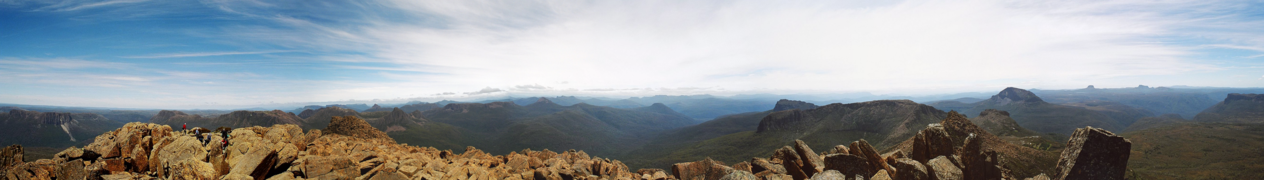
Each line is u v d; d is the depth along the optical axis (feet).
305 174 95.55
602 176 150.61
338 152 125.80
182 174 78.54
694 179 142.31
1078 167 102.17
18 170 75.92
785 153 139.85
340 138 214.69
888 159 126.00
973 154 106.73
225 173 90.07
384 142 203.62
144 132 105.81
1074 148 106.73
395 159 125.18
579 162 167.12
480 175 118.42
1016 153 157.17
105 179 83.56
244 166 88.17
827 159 119.44
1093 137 101.40
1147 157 274.57
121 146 93.81
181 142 94.53
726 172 133.69
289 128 132.26
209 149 95.96
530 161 164.55
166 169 88.74
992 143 171.53
